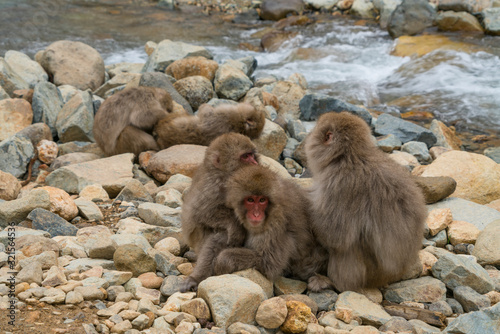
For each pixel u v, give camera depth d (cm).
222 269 499
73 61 1271
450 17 1731
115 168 819
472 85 1398
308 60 1630
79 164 809
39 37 1759
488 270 584
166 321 448
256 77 1424
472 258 594
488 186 769
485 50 1574
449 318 503
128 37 1820
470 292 527
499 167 786
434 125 1071
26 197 650
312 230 525
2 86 1143
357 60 1620
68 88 1160
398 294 533
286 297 495
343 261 515
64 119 997
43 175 850
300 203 535
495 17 1697
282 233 507
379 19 1939
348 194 497
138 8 2186
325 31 1864
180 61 1230
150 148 930
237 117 894
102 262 545
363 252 511
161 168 830
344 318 470
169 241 591
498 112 1246
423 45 1633
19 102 998
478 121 1202
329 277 531
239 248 507
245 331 436
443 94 1355
